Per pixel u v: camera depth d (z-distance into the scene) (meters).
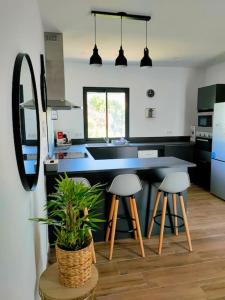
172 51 4.26
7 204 1.00
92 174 2.89
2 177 0.94
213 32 3.29
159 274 2.31
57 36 3.30
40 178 2.21
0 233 0.88
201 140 5.24
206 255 2.63
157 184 2.95
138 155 5.29
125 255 2.65
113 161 3.23
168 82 5.72
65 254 1.27
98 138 5.59
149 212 3.09
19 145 1.20
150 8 2.56
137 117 5.68
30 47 1.86
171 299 1.99
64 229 1.36
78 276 1.29
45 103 2.98
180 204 2.91
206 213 3.80
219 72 5.31
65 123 5.36
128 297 2.02
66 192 1.35
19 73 1.22
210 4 2.47
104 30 3.20
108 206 2.94
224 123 4.30
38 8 2.49
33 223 1.65
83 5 2.48
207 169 5.00
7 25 1.10
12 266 1.02
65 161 3.25
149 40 3.62
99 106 5.50
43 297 1.26
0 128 0.95
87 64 5.27
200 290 2.09
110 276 2.29
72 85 5.26
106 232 2.96
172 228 3.16
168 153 5.41
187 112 5.90
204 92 5.20
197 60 4.98
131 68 5.50
